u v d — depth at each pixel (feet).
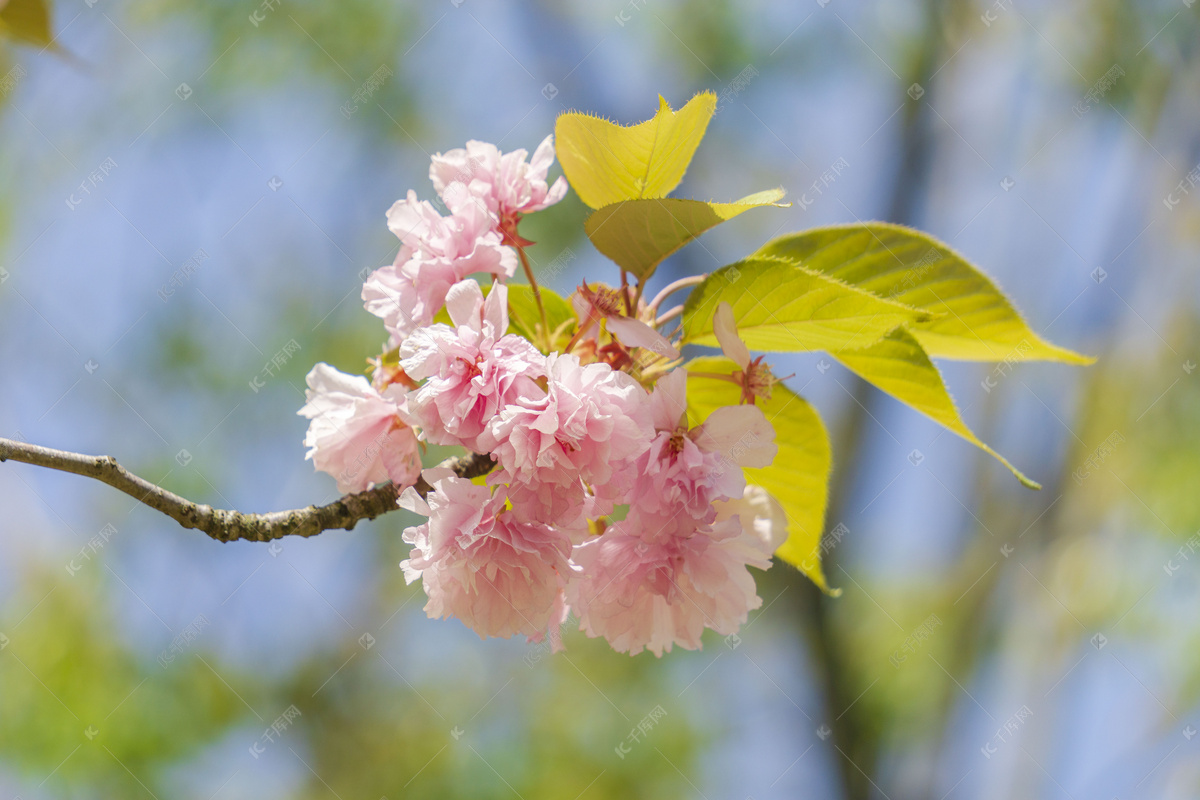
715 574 5.07
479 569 4.99
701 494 4.82
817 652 23.20
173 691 20.81
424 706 24.44
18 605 20.26
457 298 4.76
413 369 4.66
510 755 23.71
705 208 4.90
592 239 5.31
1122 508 24.56
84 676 19.79
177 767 20.11
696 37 24.34
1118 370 24.99
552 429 4.51
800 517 6.67
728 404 6.25
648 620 5.56
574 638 25.20
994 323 6.38
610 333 5.41
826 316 5.26
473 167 5.66
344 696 24.27
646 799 23.71
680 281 5.71
